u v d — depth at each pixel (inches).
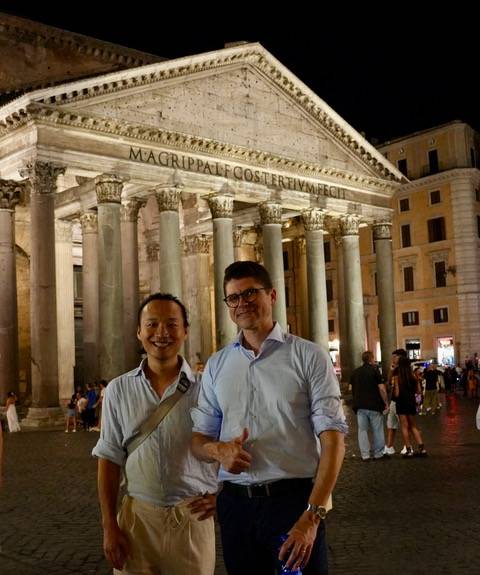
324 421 163.3
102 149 1159.0
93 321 1339.8
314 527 153.9
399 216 2206.0
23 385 1469.0
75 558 327.9
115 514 179.6
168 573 177.6
